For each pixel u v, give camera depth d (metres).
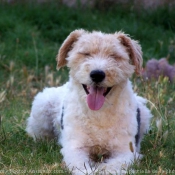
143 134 11.53
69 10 22.28
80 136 10.20
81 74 9.77
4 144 11.23
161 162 9.91
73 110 10.30
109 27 21.31
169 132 11.45
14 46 19.50
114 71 9.70
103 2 23.56
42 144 11.07
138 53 10.48
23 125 12.67
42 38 20.67
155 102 13.08
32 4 22.56
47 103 11.80
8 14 21.56
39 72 17.95
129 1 23.47
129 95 10.35
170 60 19.67
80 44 10.27
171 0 23.16
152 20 22.38
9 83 16.09
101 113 10.09
